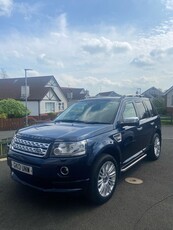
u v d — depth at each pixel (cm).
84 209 393
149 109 677
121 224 347
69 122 502
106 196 416
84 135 396
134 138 532
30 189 472
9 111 2033
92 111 523
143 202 418
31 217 367
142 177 548
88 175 384
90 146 390
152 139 666
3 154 748
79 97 5994
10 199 429
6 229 334
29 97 3256
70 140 377
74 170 369
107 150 431
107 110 509
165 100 3997
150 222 352
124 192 461
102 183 413
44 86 3500
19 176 423
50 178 370
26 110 2164
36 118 2412
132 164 537
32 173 381
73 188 378
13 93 3444
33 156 387
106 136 429
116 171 450
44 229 335
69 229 335
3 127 1925
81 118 513
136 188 481
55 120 540
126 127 500
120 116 494
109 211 386
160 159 717
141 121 588
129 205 407
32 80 3731
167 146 945
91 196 396
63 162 366
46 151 377
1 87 3722
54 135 394
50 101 3481
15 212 383
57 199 428
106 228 337
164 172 588
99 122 480
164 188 482
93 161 388
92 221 356
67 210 389
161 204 410
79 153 375
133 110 568
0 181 517
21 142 414
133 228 336
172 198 434
